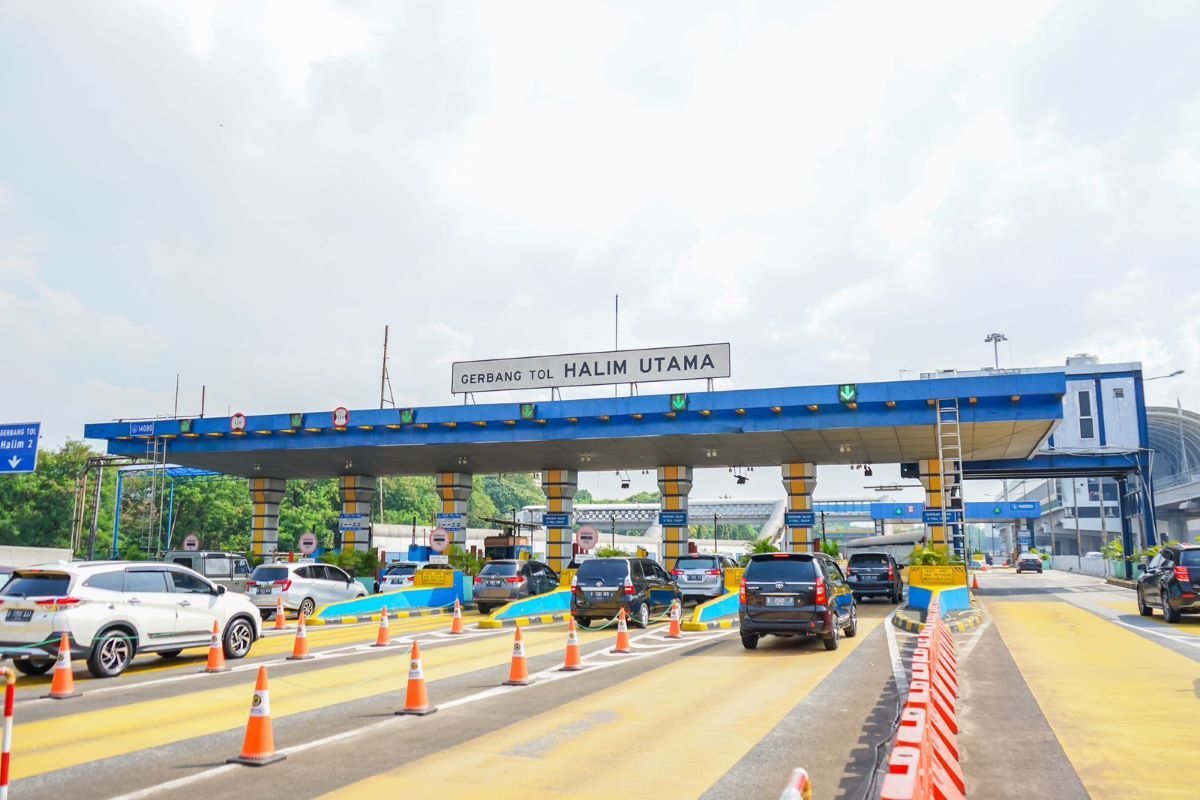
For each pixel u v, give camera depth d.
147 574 13.91
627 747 7.91
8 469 31.72
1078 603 29.66
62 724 9.14
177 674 13.27
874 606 29.11
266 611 23.72
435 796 6.33
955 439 33.75
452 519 41.53
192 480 83.19
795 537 38.72
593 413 32.69
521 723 9.03
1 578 27.88
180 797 6.36
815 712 9.66
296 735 8.48
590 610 21.05
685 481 40.66
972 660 14.03
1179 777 6.89
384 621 17.50
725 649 16.28
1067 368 44.09
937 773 5.61
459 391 36.03
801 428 30.84
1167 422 76.69
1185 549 21.03
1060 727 8.77
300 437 36.41
